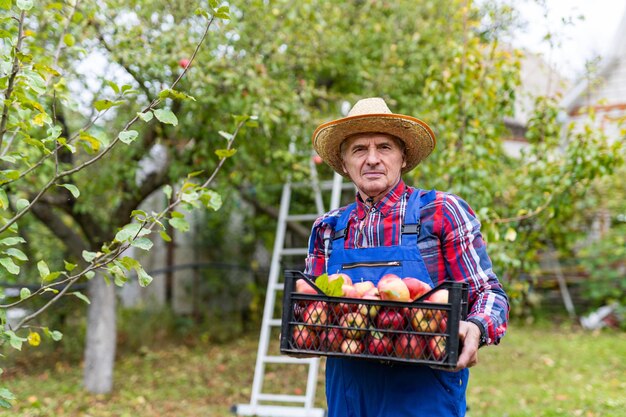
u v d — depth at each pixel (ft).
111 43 15.25
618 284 31.65
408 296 6.03
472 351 5.94
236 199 24.88
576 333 29.01
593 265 30.94
